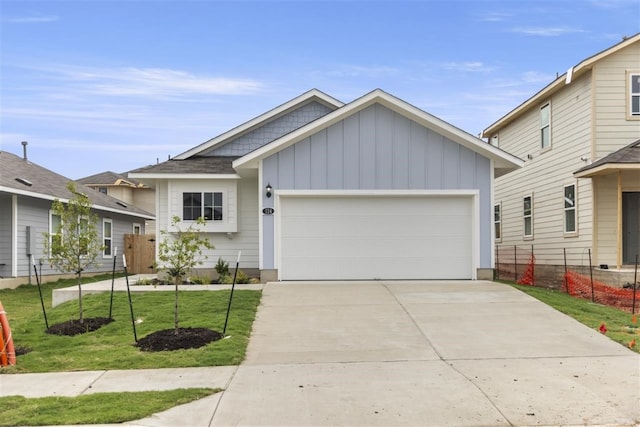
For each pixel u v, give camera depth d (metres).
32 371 7.26
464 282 13.48
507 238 21.88
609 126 14.93
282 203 13.99
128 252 24.50
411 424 5.23
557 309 10.53
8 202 17.12
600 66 15.03
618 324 9.52
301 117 17.56
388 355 7.77
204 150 17.53
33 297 14.95
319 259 13.96
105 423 5.30
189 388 6.35
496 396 5.98
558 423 5.24
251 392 6.22
